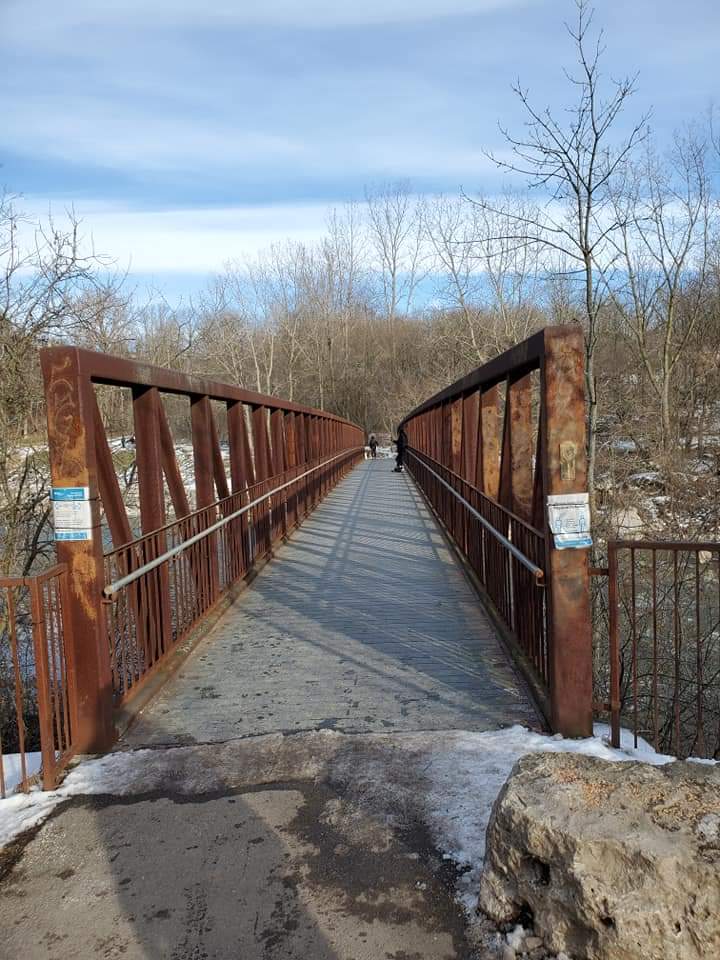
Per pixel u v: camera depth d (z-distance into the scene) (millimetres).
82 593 3631
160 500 4910
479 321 20141
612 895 2031
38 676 3299
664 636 8617
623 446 11938
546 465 3643
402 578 7648
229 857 2758
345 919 2406
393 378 52062
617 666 3572
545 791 2371
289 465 11703
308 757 3555
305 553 9180
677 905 1983
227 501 6844
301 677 4746
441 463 11672
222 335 35781
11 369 8375
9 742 7762
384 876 2617
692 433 12617
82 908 2502
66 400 3551
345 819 2986
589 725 3686
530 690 4250
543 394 3676
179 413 24031
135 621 4348
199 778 3375
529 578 4566
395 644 5406
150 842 2871
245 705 4289
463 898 2484
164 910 2480
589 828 2150
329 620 6102
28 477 8766
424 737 3732
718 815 2193
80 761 3582
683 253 15625
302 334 51875
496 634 5582
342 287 54156
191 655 5227
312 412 14375
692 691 7996
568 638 3658
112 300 10359
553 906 2164
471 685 4516
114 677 4004
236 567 7215
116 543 4250
